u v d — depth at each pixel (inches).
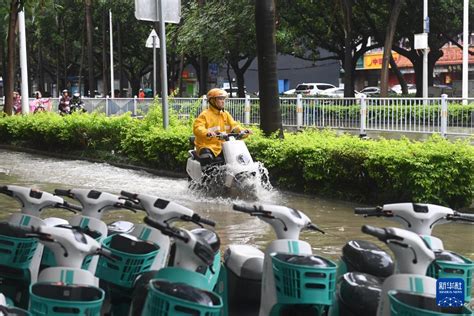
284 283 147.6
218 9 1160.2
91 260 163.6
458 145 402.9
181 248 144.5
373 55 2225.6
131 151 660.7
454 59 1984.5
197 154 465.4
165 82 625.3
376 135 732.7
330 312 163.9
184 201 444.5
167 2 587.5
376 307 152.4
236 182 443.2
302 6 1216.2
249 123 826.8
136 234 172.7
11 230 165.6
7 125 866.8
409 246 138.3
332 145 458.0
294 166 483.5
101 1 1717.5
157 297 127.8
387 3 1172.5
